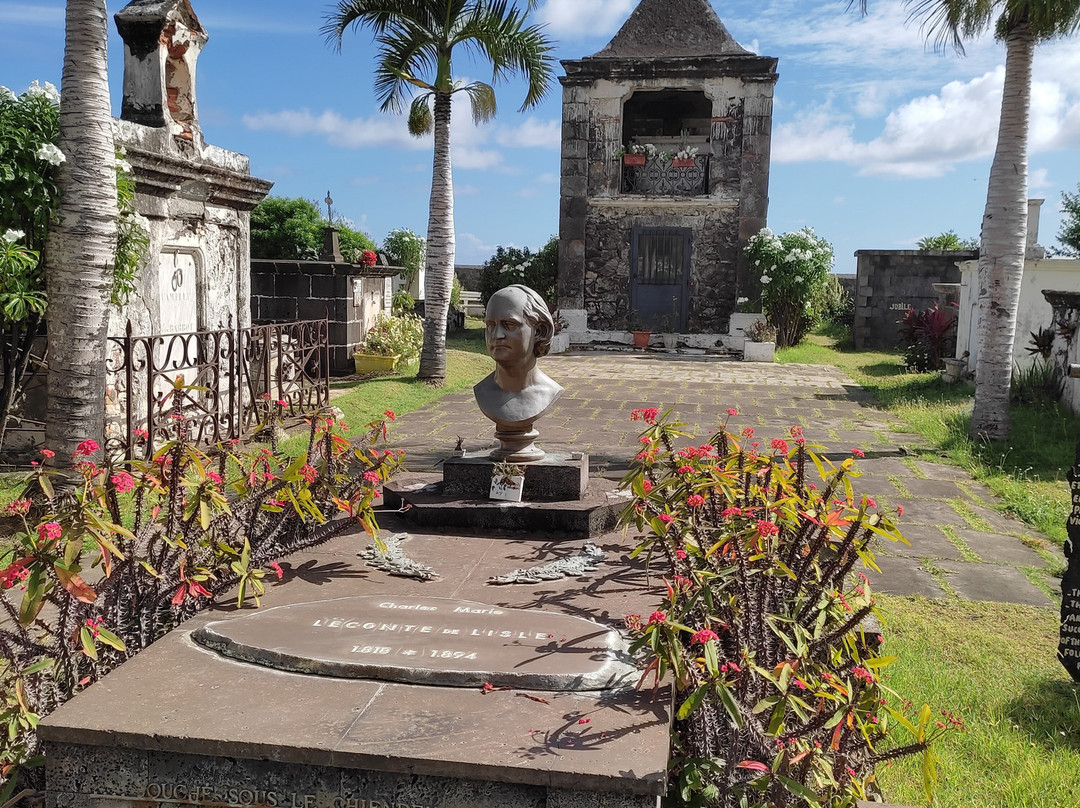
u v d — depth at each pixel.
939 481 8.02
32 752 2.56
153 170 7.31
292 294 14.07
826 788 2.45
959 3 8.38
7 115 5.88
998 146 8.99
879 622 3.66
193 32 8.10
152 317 7.66
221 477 3.29
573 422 10.83
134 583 2.96
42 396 6.87
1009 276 9.02
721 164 20.28
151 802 2.27
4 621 3.66
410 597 3.13
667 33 20.64
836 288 22.38
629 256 21.05
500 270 23.14
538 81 12.30
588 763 2.07
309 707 2.33
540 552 3.74
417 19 11.87
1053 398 10.95
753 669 2.30
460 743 2.16
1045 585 5.40
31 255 6.13
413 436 9.52
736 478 3.04
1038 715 3.71
